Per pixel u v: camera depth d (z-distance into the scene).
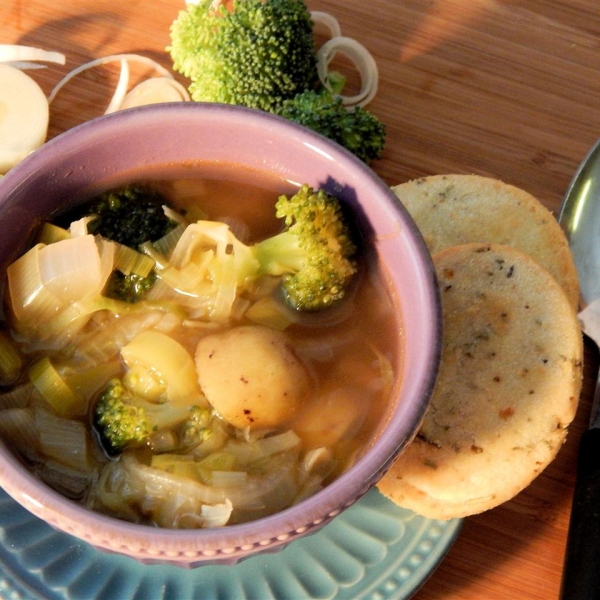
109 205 0.58
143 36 0.71
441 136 0.69
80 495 0.55
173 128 0.57
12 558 0.58
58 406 0.56
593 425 0.62
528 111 0.70
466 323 0.61
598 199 0.67
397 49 0.71
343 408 0.56
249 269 0.57
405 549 0.59
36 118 0.67
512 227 0.64
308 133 0.56
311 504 0.51
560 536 0.62
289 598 0.58
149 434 0.55
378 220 0.56
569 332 0.61
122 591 0.58
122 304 0.57
